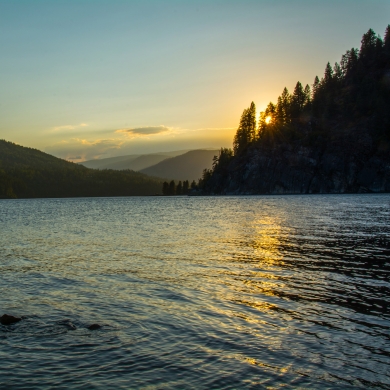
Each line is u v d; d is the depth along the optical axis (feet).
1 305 48.98
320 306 47.11
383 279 60.90
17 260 81.30
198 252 88.07
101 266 73.46
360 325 40.68
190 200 559.38
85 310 46.34
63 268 72.08
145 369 31.40
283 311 45.24
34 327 40.75
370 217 178.60
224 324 41.11
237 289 55.21
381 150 641.81
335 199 420.36
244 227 144.25
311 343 36.14
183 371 31.01
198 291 54.24
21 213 285.23
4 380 29.86
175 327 40.29
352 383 29.22
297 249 90.74
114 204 467.93
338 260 76.84
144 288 56.34
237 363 32.30
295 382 29.30
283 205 320.09
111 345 36.01
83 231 140.87
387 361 32.63
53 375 30.63
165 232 132.05
